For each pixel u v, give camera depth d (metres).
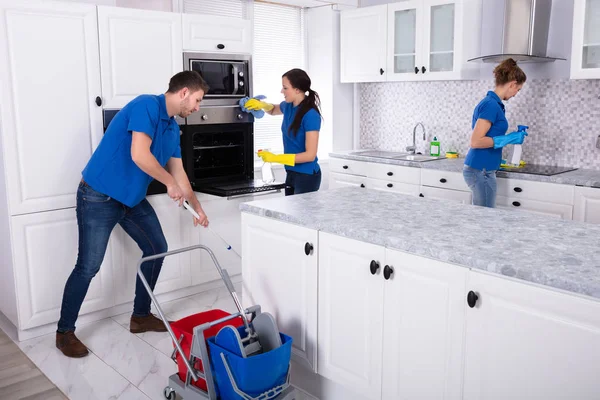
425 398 1.92
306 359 2.36
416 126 4.90
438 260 1.81
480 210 2.40
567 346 1.52
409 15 4.62
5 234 3.03
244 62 3.85
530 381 1.62
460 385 1.81
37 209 3.00
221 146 3.80
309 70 5.42
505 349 1.67
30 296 3.03
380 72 4.88
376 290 2.03
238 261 3.95
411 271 1.90
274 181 3.95
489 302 1.69
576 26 3.54
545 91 4.17
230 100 3.79
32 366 2.78
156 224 3.14
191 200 3.08
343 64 5.19
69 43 3.02
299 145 3.57
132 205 2.91
